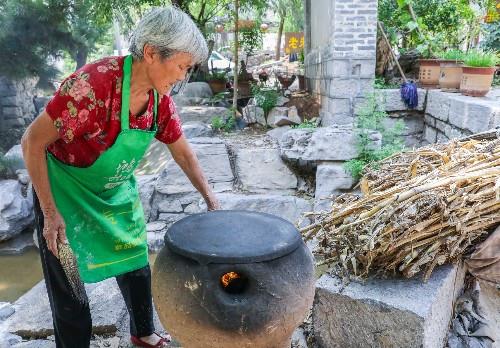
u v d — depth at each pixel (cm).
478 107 374
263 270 118
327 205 412
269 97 654
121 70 141
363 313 183
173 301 123
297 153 449
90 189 164
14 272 399
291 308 122
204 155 479
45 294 244
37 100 816
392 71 644
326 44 588
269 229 135
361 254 191
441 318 194
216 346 123
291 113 629
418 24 636
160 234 411
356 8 525
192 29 135
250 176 461
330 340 198
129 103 146
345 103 546
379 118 457
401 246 187
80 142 149
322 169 424
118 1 758
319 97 643
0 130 716
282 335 126
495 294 240
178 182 449
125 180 169
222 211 153
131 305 193
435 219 181
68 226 163
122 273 178
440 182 180
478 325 215
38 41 680
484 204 185
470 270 208
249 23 927
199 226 138
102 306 229
